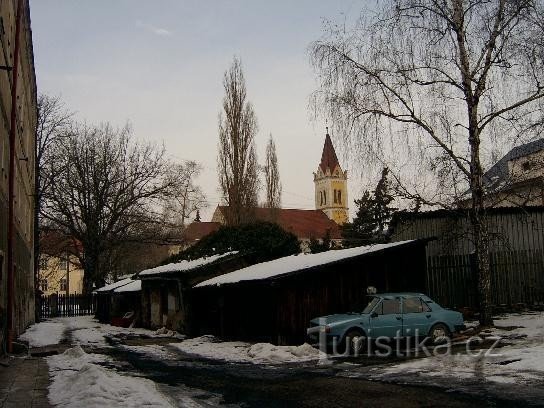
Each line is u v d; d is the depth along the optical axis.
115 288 35.75
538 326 17.19
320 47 17.97
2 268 15.50
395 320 14.96
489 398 8.59
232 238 28.77
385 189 17.97
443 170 17.28
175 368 13.97
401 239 23.39
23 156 25.61
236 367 13.78
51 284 86.56
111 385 9.85
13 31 20.94
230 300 21.77
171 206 51.09
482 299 17.45
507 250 23.11
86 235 47.38
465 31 17.06
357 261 18.47
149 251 69.00
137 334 26.11
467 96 17.23
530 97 16.55
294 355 14.99
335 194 102.50
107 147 47.78
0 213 15.23
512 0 16.22
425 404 8.44
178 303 26.08
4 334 15.84
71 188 46.53
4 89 16.77
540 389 9.04
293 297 17.70
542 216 24.12
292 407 8.80
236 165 40.75
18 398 9.51
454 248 22.88
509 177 18.03
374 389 9.84
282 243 28.11
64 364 14.18
